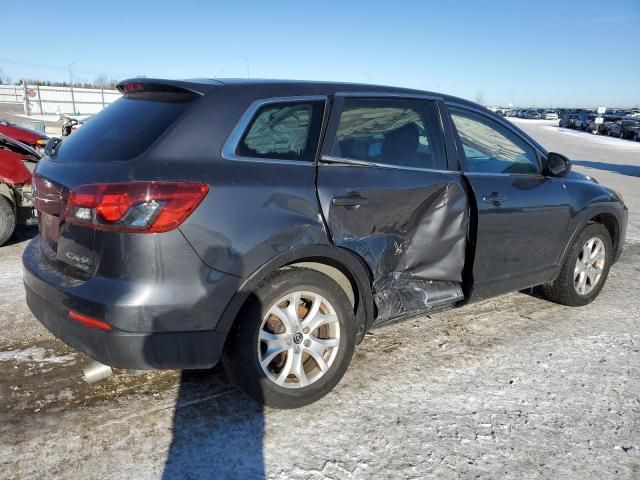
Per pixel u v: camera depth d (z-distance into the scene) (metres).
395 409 3.11
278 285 2.85
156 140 2.72
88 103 38.94
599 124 51.50
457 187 3.64
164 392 3.20
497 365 3.69
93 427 2.84
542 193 4.21
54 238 2.97
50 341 3.81
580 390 3.40
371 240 3.23
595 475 2.63
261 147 2.93
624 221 5.10
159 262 2.54
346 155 3.22
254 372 2.86
